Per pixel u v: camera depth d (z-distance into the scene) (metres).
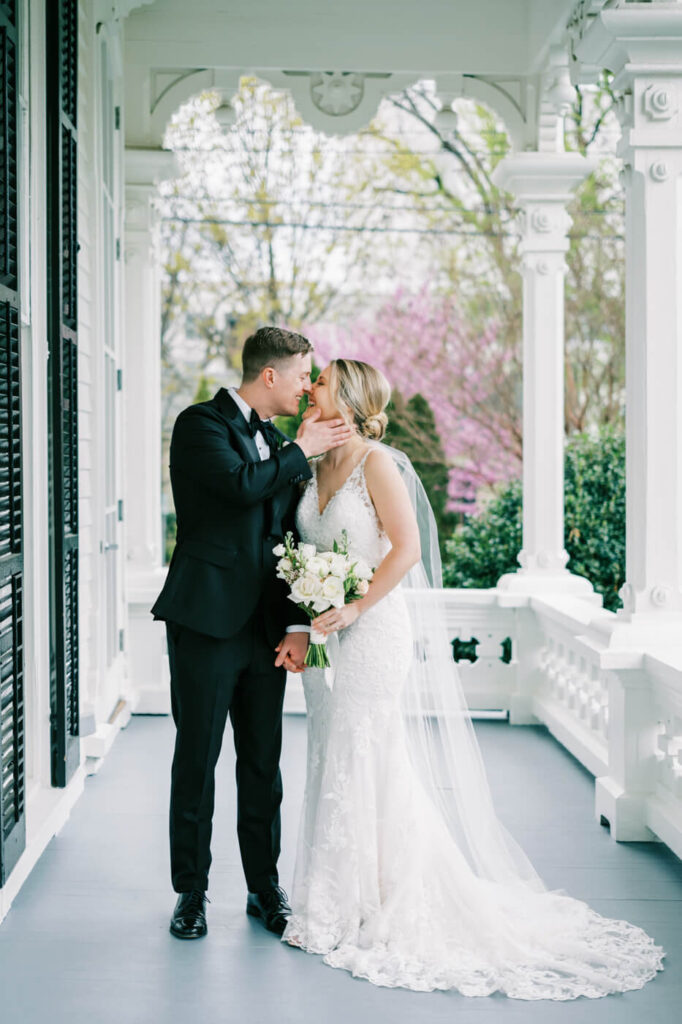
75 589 4.30
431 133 12.73
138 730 5.79
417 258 13.09
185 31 6.03
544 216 6.13
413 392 12.53
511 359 12.52
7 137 3.18
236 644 3.09
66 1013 2.67
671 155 3.98
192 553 3.06
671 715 3.92
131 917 3.27
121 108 5.99
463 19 6.05
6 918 3.25
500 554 8.23
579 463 8.03
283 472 3.02
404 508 3.13
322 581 2.99
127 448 6.36
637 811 4.04
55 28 3.90
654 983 2.87
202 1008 2.70
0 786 3.16
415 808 3.12
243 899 3.43
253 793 3.21
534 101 6.14
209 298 13.00
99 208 5.05
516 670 6.25
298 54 6.04
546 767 5.14
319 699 3.25
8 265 3.20
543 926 3.10
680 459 4.04
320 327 12.88
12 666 3.31
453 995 2.79
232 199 12.01
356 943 3.03
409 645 3.19
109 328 5.66
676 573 4.07
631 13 3.84
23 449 3.76
